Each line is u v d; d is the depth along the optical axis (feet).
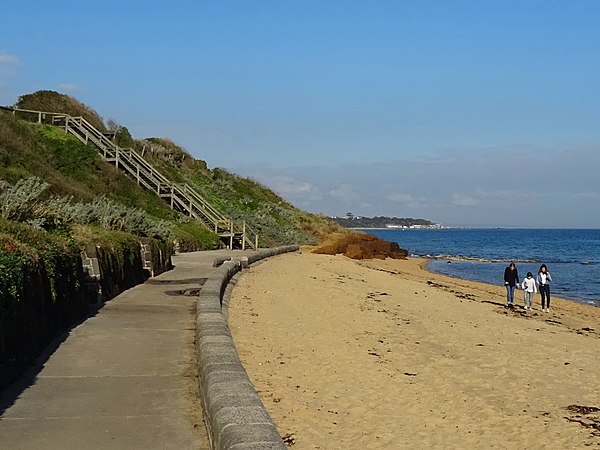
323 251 170.81
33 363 26.18
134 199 123.65
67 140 127.03
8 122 116.57
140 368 26.02
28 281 25.57
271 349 41.11
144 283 54.49
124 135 166.91
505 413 32.24
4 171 85.25
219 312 32.63
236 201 193.67
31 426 18.94
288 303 60.75
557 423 31.07
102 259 42.96
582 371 42.29
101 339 31.19
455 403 33.45
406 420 30.14
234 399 16.72
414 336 50.65
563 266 193.67
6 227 30.50
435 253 274.77
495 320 64.85
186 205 137.49
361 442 26.81
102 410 20.59
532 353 47.44
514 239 526.57
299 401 31.30
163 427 19.07
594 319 77.15
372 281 94.84
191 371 25.73
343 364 39.19
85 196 100.07
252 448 13.03
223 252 110.01
